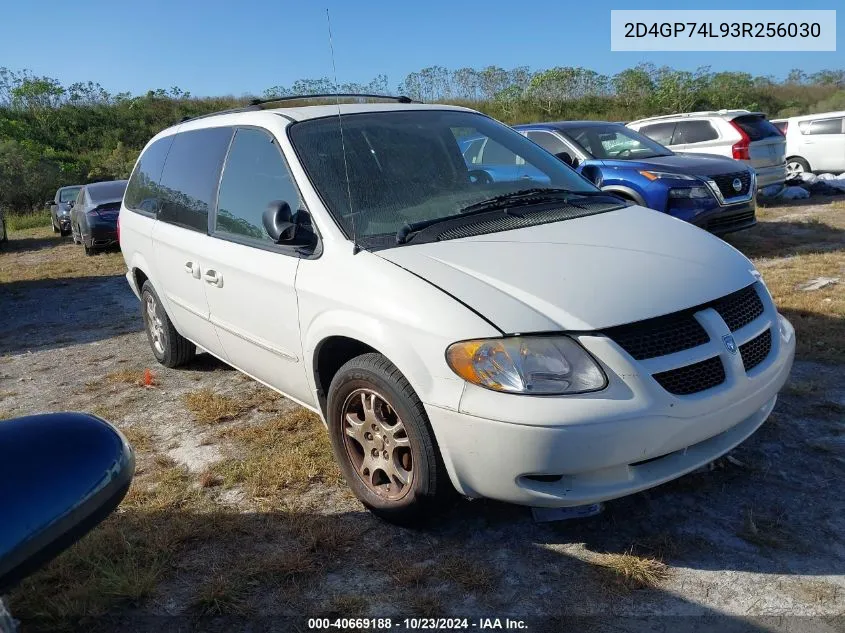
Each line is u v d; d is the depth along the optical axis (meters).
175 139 4.86
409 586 2.62
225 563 2.83
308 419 4.14
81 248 14.91
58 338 6.90
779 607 2.37
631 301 2.60
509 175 3.80
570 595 2.51
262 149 3.71
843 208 10.89
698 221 7.61
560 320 2.51
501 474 2.50
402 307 2.69
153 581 2.71
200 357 5.60
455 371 2.52
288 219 3.17
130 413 4.57
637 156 8.60
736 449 3.39
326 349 3.17
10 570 1.51
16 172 26.75
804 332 4.86
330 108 3.86
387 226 3.15
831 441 3.41
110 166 32.50
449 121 4.01
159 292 4.87
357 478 3.11
